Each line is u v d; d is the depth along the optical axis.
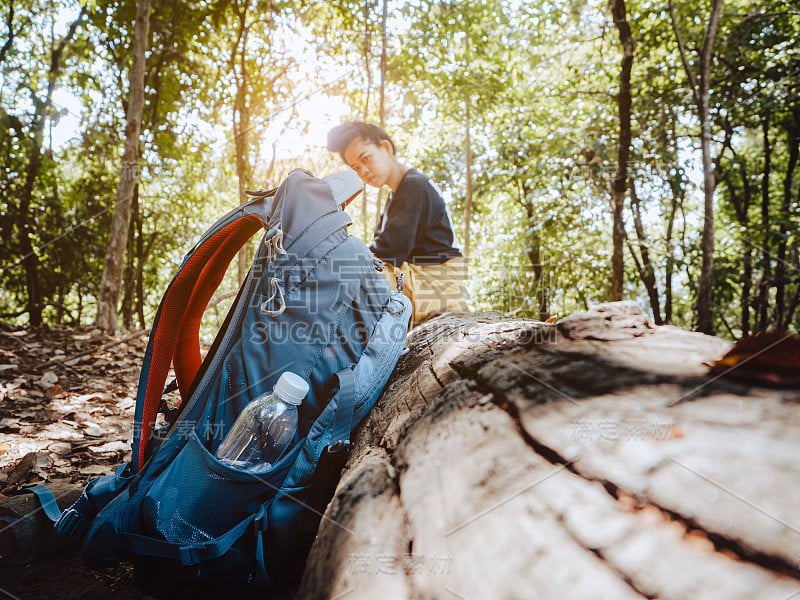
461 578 0.70
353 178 1.58
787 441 0.67
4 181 10.78
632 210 10.42
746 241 9.61
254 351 1.29
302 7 8.61
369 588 0.78
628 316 1.19
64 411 2.99
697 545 0.59
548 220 10.91
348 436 1.31
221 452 1.20
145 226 13.58
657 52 10.03
